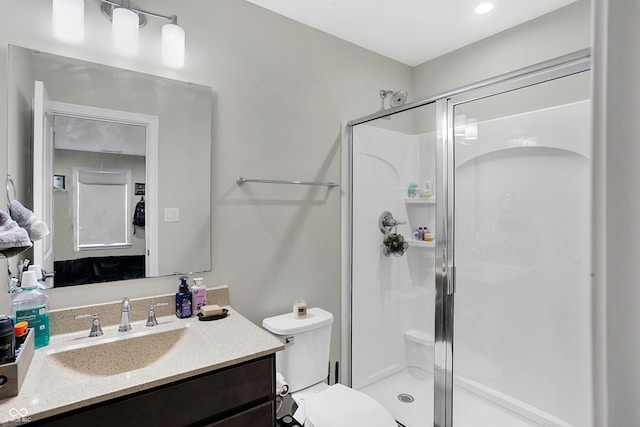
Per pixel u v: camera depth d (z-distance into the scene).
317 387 1.79
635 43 0.36
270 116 1.87
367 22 2.01
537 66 1.44
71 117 1.35
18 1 1.25
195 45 1.63
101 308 1.38
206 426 1.06
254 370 1.17
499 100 1.78
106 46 1.42
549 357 1.78
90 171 1.39
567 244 1.72
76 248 1.37
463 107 1.87
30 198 1.27
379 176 2.19
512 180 1.86
